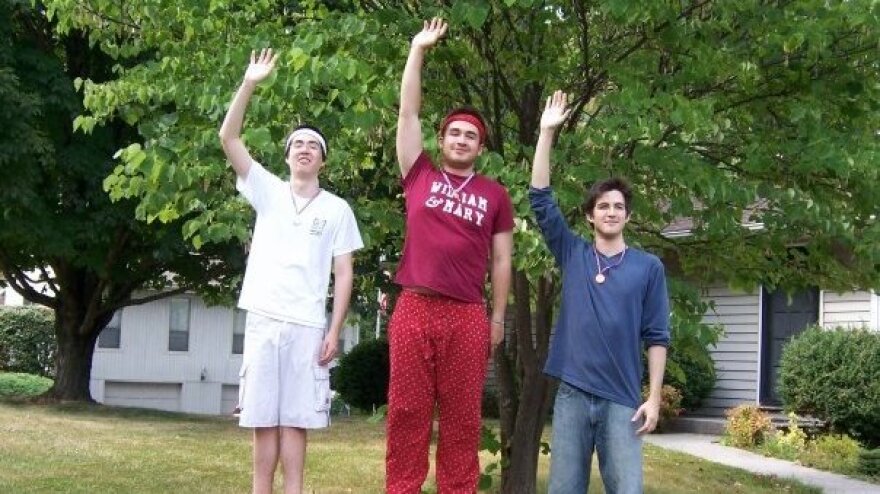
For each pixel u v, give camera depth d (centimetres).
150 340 2336
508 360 729
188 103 620
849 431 1192
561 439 455
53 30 1330
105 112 694
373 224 648
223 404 2381
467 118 445
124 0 673
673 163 552
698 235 648
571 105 636
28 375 1900
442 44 580
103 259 1415
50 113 1302
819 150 558
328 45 564
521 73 618
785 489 945
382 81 552
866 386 1164
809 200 573
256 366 464
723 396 1516
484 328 439
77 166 1291
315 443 1066
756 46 573
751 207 630
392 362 440
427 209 438
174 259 1428
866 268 659
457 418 438
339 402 1812
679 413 1486
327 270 476
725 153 633
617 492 445
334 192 657
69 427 1105
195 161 567
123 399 2311
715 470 1020
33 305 2342
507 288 452
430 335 433
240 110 471
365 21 571
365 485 798
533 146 646
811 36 537
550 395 708
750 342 1494
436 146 503
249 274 474
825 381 1191
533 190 472
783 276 699
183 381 2350
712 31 567
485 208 439
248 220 598
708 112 526
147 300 1598
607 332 447
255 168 477
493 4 566
